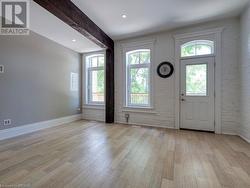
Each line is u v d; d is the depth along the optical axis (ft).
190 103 12.37
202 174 5.95
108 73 15.23
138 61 14.87
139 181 5.51
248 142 9.45
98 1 8.73
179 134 11.30
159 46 13.39
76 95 17.24
